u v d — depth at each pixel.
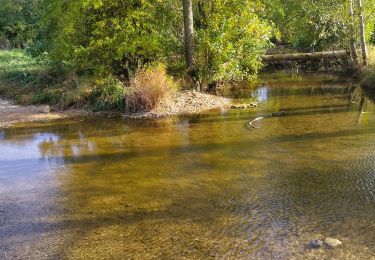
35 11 17.86
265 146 8.02
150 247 4.53
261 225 4.91
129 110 11.69
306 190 5.88
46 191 6.30
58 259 4.40
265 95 14.09
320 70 20.45
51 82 15.29
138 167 7.18
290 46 27.20
